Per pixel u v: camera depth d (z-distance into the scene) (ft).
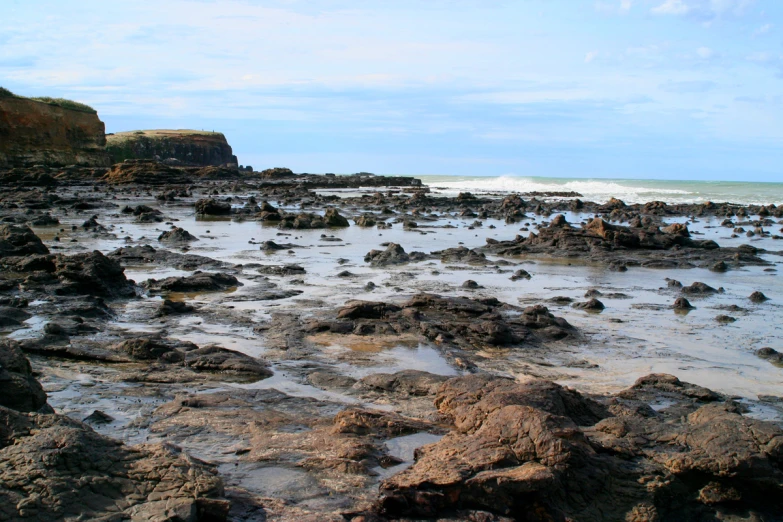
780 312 56.90
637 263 83.97
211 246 92.58
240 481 22.59
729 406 30.22
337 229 121.19
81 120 287.28
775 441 22.76
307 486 22.24
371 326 45.52
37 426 21.38
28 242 65.46
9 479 18.71
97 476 19.52
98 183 236.22
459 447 23.00
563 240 96.07
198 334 44.27
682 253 92.12
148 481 19.85
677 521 21.65
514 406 24.39
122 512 18.60
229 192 223.92
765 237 116.78
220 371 35.94
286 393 32.78
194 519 18.81
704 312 56.39
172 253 79.61
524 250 92.68
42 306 48.60
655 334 48.42
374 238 107.45
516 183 390.83
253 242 97.55
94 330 43.34
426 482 20.72
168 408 29.40
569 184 341.62
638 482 22.12
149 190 215.10
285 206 172.86
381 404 31.40
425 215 151.12
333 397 32.53
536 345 44.27
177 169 286.46
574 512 20.95
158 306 52.49
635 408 29.84
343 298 57.67
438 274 73.20
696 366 40.70
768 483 21.90
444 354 40.96
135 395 31.73
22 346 38.58
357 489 22.07
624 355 42.68
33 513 17.95
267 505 20.83
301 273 71.15
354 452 24.40
